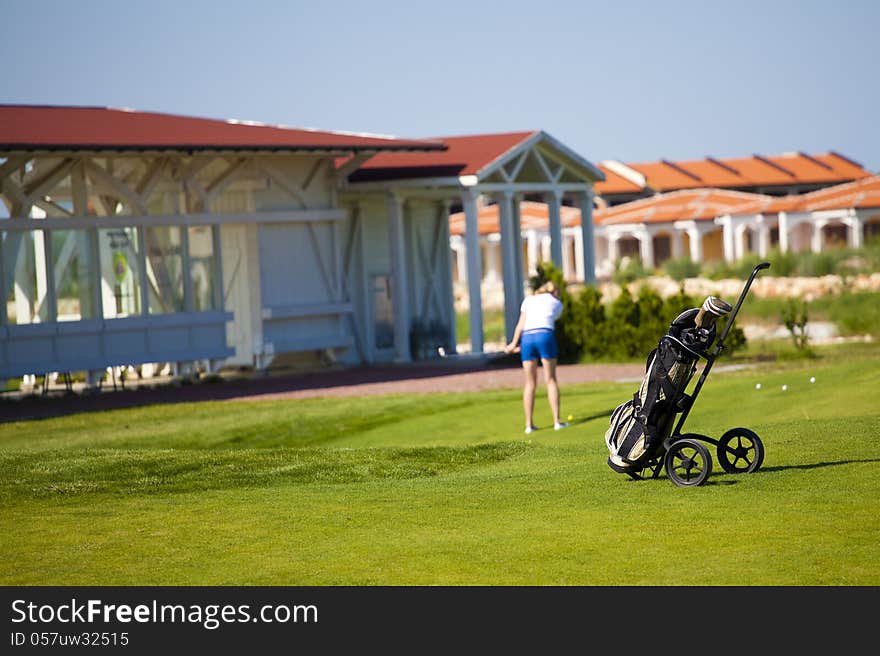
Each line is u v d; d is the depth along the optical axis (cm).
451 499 1399
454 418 2625
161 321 3931
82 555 1193
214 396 3512
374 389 3553
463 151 4856
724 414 2222
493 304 8419
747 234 12200
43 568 1146
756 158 14050
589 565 1063
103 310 3816
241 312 4331
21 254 3650
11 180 3638
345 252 4759
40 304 3688
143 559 1166
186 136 4019
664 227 10888
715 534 1138
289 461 1880
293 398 3350
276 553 1162
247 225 4253
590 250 5306
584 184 5272
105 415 3106
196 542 1227
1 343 3606
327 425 2675
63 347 3728
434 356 4822
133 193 3869
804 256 8056
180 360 3975
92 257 3791
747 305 5981
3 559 1188
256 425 2719
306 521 1303
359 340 4738
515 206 5197
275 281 4316
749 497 1294
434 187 4669
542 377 3725
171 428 2755
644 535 1151
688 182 13362
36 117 4081
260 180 4234
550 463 1759
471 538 1181
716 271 8281
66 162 3744
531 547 1132
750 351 4288
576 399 2795
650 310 4269
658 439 1430
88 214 3800
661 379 1422
